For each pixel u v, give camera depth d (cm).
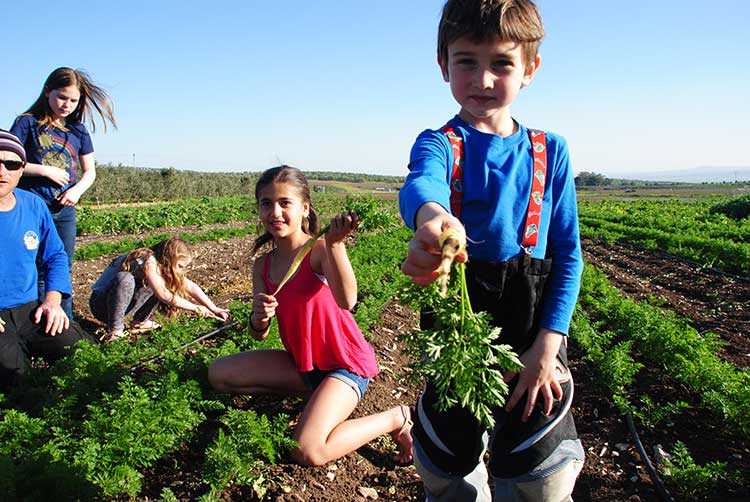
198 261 1409
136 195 5188
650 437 513
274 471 409
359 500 393
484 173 230
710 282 1321
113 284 690
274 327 614
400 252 1388
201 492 383
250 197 5328
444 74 248
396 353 694
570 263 239
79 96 652
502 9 212
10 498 326
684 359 629
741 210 3192
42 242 589
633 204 4844
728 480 434
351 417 497
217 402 457
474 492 256
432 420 248
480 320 193
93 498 356
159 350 605
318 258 417
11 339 527
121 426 397
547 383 229
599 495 424
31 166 629
